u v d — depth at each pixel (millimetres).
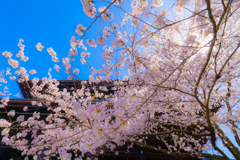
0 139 7207
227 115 4719
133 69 3424
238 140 6105
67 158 3377
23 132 4148
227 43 3201
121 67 3441
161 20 2480
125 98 3191
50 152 4930
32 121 4461
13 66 3828
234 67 4645
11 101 7289
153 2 2559
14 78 4309
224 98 5234
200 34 3430
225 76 4047
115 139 4391
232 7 3611
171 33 3139
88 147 2727
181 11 2512
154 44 3320
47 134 4820
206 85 3908
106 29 2684
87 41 2648
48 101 4879
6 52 3693
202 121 5582
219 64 4820
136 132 5348
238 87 5180
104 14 2256
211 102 5891
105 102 2971
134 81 2895
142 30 2826
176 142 6742
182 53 3258
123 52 3406
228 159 4699
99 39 2643
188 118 5309
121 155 6414
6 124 3764
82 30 2512
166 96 4699
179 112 6035
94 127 2350
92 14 2184
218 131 6055
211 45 2559
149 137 7098
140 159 6324
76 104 2674
